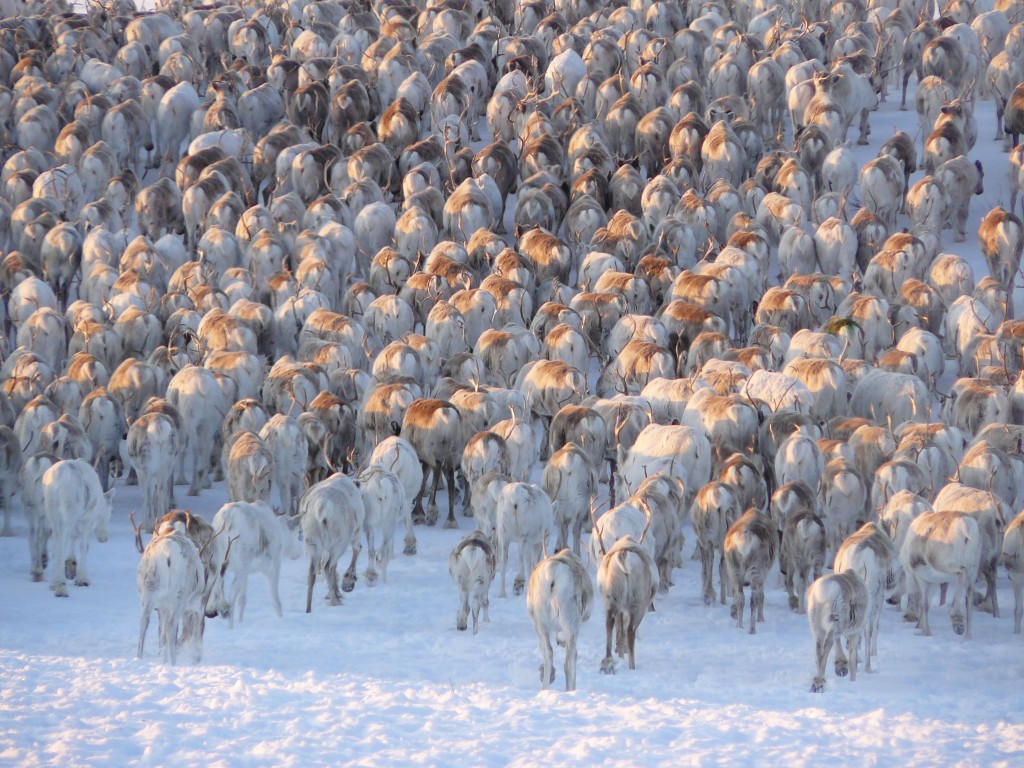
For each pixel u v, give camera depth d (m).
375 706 41.34
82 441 70.88
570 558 46.97
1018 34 129.88
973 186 107.62
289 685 44.47
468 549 55.03
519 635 55.34
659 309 91.31
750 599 57.81
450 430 71.00
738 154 114.62
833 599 46.62
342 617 58.00
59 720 38.47
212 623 56.72
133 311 90.12
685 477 65.31
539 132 124.56
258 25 161.38
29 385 79.94
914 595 57.59
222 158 122.88
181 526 52.25
